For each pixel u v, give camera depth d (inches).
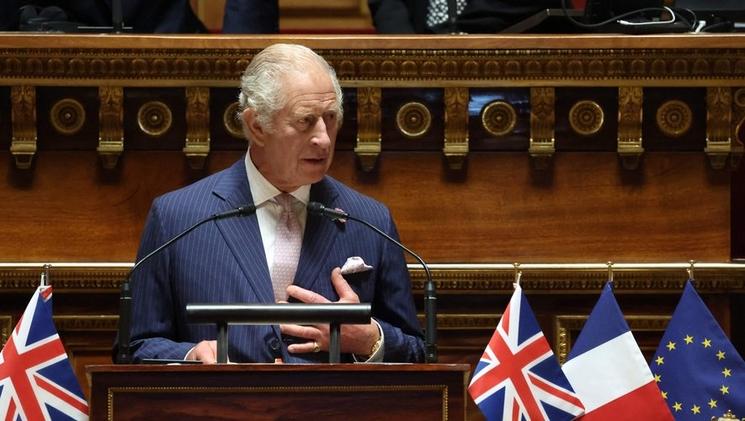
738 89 681.0
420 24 771.4
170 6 758.5
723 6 729.0
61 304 676.7
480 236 685.3
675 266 676.1
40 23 713.0
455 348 681.6
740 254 794.8
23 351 550.6
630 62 672.4
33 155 679.7
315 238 574.9
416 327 585.6
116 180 683.4
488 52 670.5
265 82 557.0
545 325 684.1
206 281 565.0
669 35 668.7
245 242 570.6
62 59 668.7
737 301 698.8
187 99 676.7
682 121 684.1
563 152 685.9
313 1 983.0
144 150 684.1
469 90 681.6
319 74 559.8
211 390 466.9
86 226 682.2
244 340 560.1
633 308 687.1
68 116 680.4
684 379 608.4
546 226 685.9
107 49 666.8
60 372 555.8
